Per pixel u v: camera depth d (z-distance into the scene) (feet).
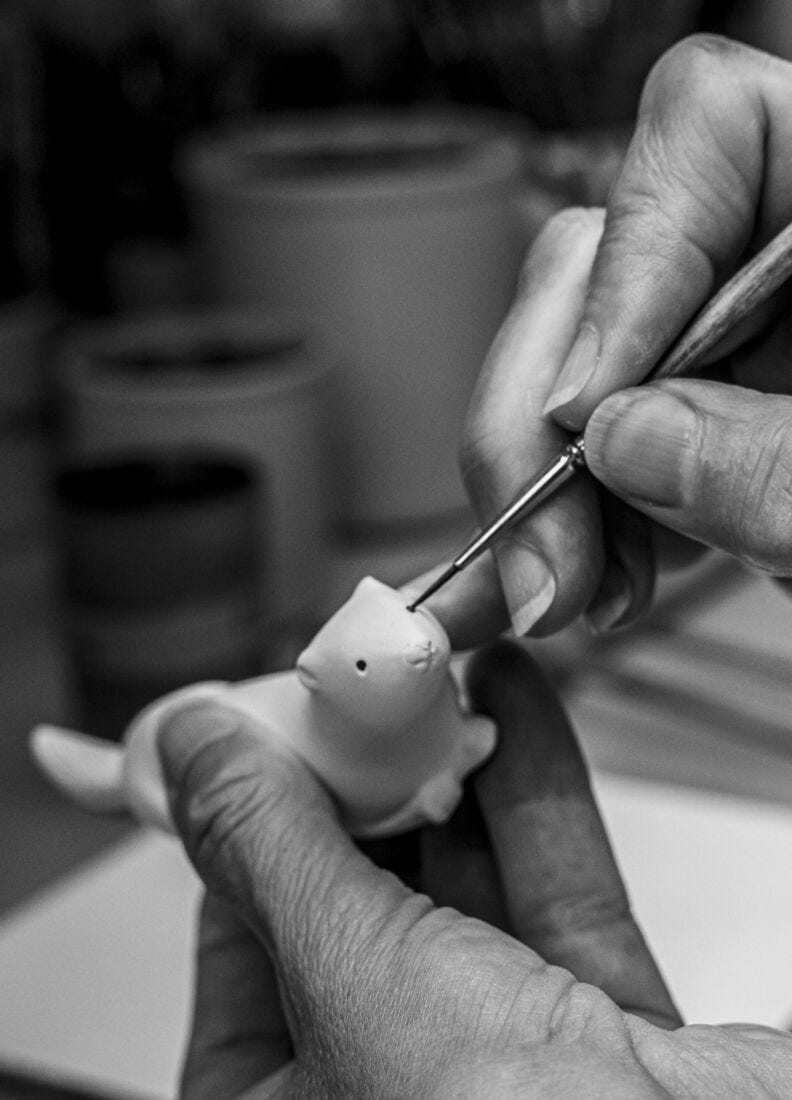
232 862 1.04
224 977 1.14
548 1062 0.91
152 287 2.29
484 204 1.94
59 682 1.78
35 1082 1.29
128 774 1.19
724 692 1.69
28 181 2.22
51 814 1.60
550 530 1.05
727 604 1.86
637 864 1.46
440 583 1.05
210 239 2.02
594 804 1.12
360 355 1.96
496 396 1.09
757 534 0.99
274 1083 1.05
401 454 2.03
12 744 1.67
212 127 2.34
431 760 1.07
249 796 1.05
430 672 1.02
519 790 1.11
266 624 1.68
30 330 2.07
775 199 1.13
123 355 1.88
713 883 1.44
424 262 1.92
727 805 1.53
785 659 1.73
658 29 2.04
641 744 1.63
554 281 1.12
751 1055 0.95
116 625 1.57
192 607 1.57
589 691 1.71
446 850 1.15
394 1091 0.93
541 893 1.11
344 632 1.03
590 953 1.10
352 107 2.44
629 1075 0.90
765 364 1.20
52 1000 1.36
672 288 1.06
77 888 1.48
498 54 2.11
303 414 1.80
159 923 1.43
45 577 2.03
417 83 2.45
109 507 1.59
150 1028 1.33
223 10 2.30
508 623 1.10
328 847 1.03
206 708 1.11
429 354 1.98
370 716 1.03
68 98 2.22
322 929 0.99
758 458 0.99
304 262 1.92
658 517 1.03
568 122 2.08
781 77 1.10
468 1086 0.90
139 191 2.29
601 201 2.00
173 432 1.75
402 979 0.96
